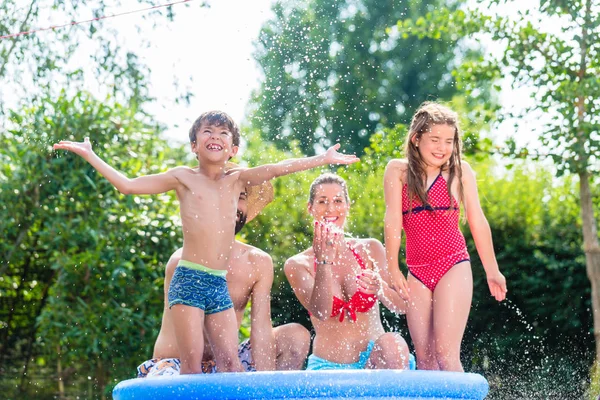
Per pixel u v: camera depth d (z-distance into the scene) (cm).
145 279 900
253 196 522
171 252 912
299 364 507
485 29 941
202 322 461
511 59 930
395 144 1069
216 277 469
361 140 1894
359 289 500
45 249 974
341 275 507
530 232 1064
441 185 491
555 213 1089
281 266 1062
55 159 912
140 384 429
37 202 922
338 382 405
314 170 1198
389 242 488
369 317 510
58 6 973
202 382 411
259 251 517
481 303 1034
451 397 422
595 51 909
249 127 1525
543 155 932
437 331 480
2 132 951
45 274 1002
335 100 1900
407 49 2034
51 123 921
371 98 1942
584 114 912
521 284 1042
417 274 493
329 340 507
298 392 405
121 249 893
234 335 470
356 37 1995
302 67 1833
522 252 1052
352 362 502
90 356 931
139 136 952
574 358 1022
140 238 906
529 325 1035
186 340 456
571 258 1047
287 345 508
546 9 919
